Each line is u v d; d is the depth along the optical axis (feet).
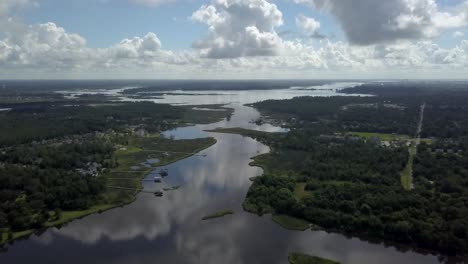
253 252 462.19
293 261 437.99
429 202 542.57
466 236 460.55
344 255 457.68
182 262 440.04
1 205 546.26
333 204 556.92
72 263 439.22
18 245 482.69
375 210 531.50
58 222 536.42
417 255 460.55
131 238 497.05
